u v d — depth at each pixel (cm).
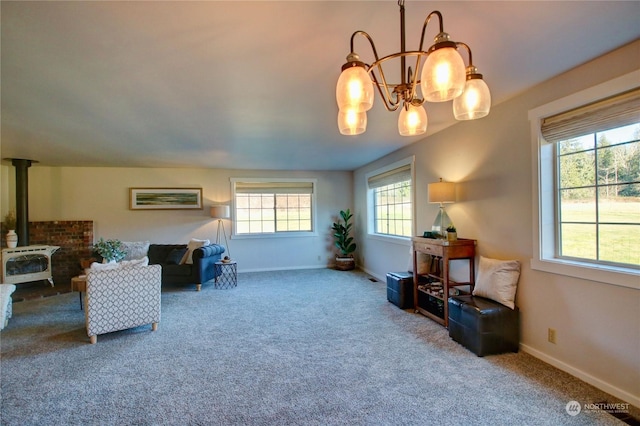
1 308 337
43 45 187
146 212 642
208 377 246
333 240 731
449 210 382
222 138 411
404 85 146
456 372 246
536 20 172
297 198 727
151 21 166
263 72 227
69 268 597
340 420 193
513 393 217
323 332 335
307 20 167
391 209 570
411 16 165
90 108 292
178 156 526
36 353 291
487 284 298
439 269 394
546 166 263
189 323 368
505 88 267
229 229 678
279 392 224
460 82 119
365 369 254
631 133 211
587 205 239
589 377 226
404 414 197
